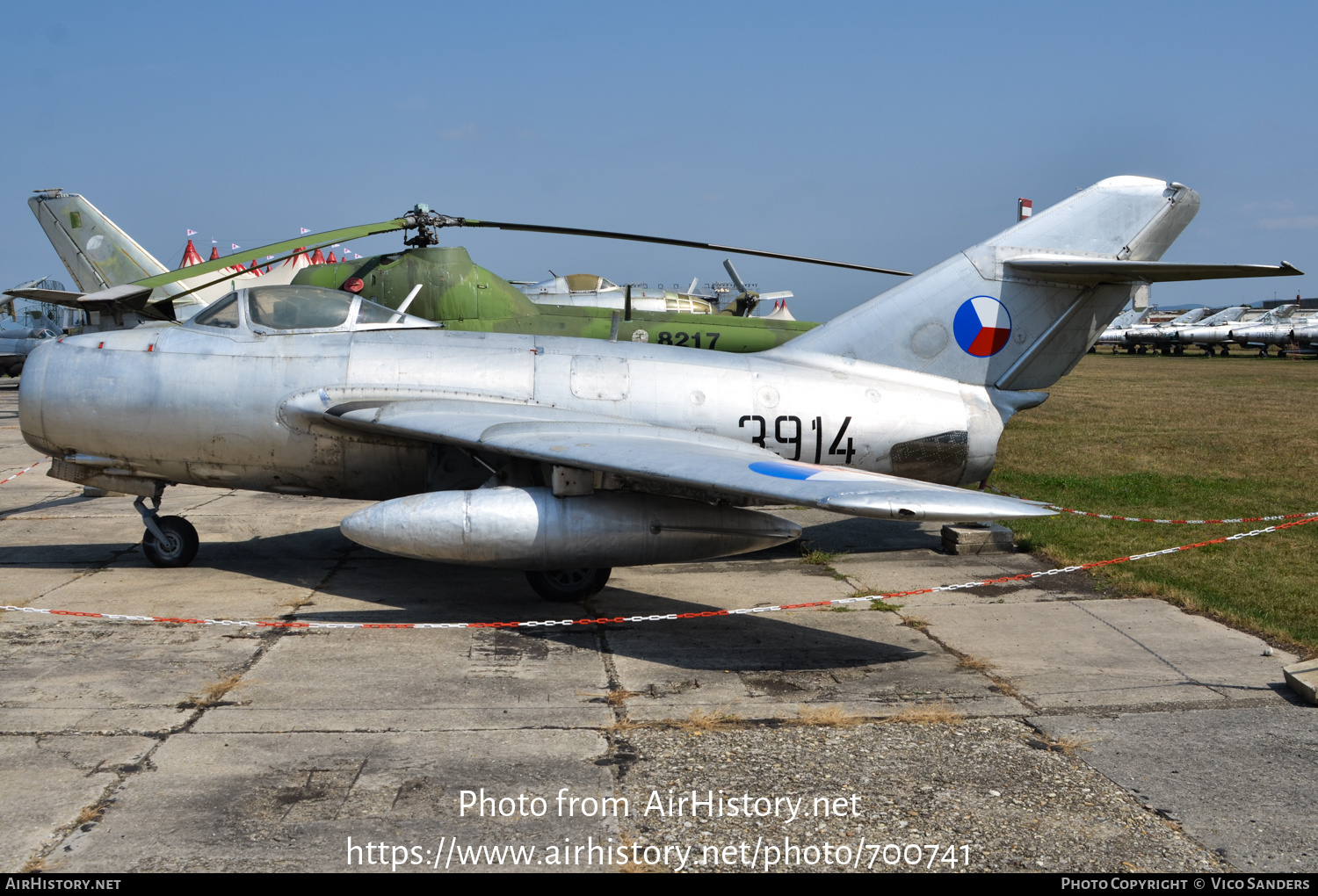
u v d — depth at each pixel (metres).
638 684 5.79
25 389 8.32
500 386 8.48
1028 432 22.11
